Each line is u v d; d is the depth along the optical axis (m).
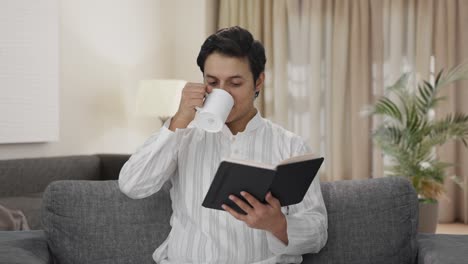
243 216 1.67
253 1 6.04
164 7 5.90
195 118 1.74
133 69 5.50
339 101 5.89
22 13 4.28
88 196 2.03
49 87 4.51
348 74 5.93
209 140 1.93
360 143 5.86
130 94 5.48
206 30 5.96
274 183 1.59
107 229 2.01
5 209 3.34
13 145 4.32
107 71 5.19
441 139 4.90
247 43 1.83
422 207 4.72
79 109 4.89
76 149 4.88
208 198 1.64
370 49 5.88
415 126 4.91
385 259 2.08
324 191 2.13
